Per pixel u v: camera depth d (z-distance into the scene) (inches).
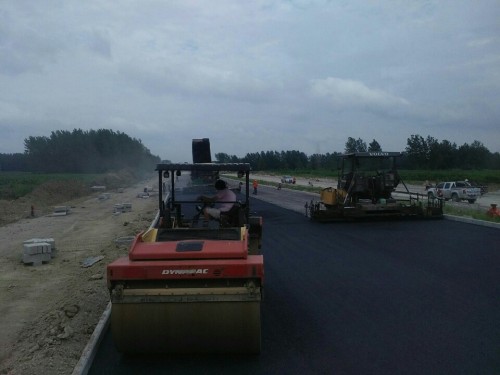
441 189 1365.7
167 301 212.8
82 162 3850.9
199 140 438.9
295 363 217.8
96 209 1211.2
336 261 453.7
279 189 1918.1
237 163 286.5
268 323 273.4
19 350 265.3
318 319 279.0
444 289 341.4
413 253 489.4
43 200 1408.7
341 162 845.8
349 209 788.0
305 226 746.8
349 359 221.1
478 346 233.6
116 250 572.4
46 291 401.7
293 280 377.4
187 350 221.0
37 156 3796.8
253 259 222.8
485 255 471.8
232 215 290.8
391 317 280.4
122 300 212.8
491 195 1669.5
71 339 267.1
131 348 219.0
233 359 223.5
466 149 3563.0
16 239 711.7
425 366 211.9
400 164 822.5
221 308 213.5
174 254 220.7
